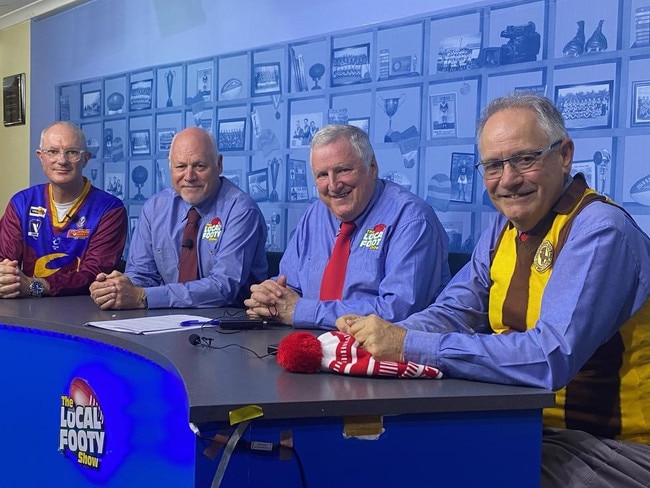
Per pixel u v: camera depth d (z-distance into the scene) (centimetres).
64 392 202
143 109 449
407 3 301
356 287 227
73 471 197
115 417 182
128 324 205
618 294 148
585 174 248
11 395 223
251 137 378
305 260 251
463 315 186
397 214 226
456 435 133
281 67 359
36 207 328
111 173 479
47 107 531
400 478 130
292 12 351
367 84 319
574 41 248
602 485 150
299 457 125
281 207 362
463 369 145
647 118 231
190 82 413
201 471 119
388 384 139
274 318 215
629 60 235
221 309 255
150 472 163
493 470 135
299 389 132
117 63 466
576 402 162
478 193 278
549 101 164
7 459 225
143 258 302
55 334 207
